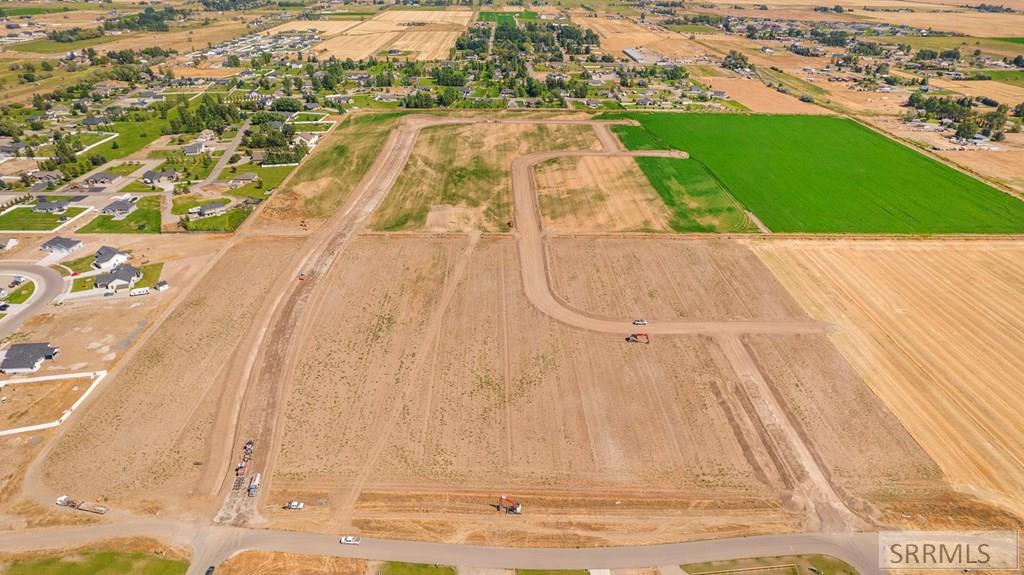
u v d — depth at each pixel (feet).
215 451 202.90
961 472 196.95
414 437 208.64
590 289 293.02
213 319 267.39
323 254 321.93
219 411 218.79
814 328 264.93
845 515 182.80
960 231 348.38
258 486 189.47
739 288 293.43
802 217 363.35
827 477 195.31
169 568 163.02
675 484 192.75
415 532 176.65
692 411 220.84
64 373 233.14
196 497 186.09
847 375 237.66
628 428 213.25
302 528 176.96
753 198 388.16
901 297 287.07
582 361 245.04
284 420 215.10
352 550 170.81
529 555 170.71
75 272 299.38
